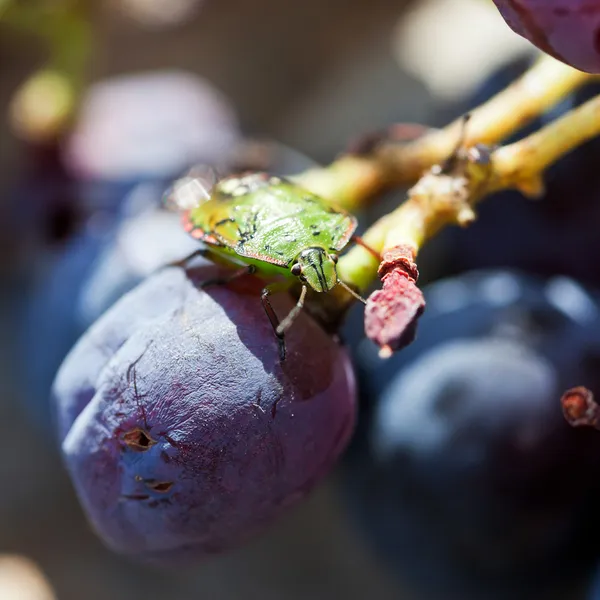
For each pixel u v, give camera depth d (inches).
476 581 4.6
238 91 7.5
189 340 3.7
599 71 3.4
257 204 3.8
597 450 4.4
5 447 6.1
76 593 5.5
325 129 7.1
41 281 5.5
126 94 5.9
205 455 3.7
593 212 4.8
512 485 4.4
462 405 4.4
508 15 3.4
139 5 7.8
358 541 5.1
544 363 4.5
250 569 5.5
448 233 5.2
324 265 3.6
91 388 3.8
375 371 4.7
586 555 4.5
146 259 4.7
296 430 3.7
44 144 5.5
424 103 6.8
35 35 7.3
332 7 7.8
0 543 5.6
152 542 3.8
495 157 3.8
